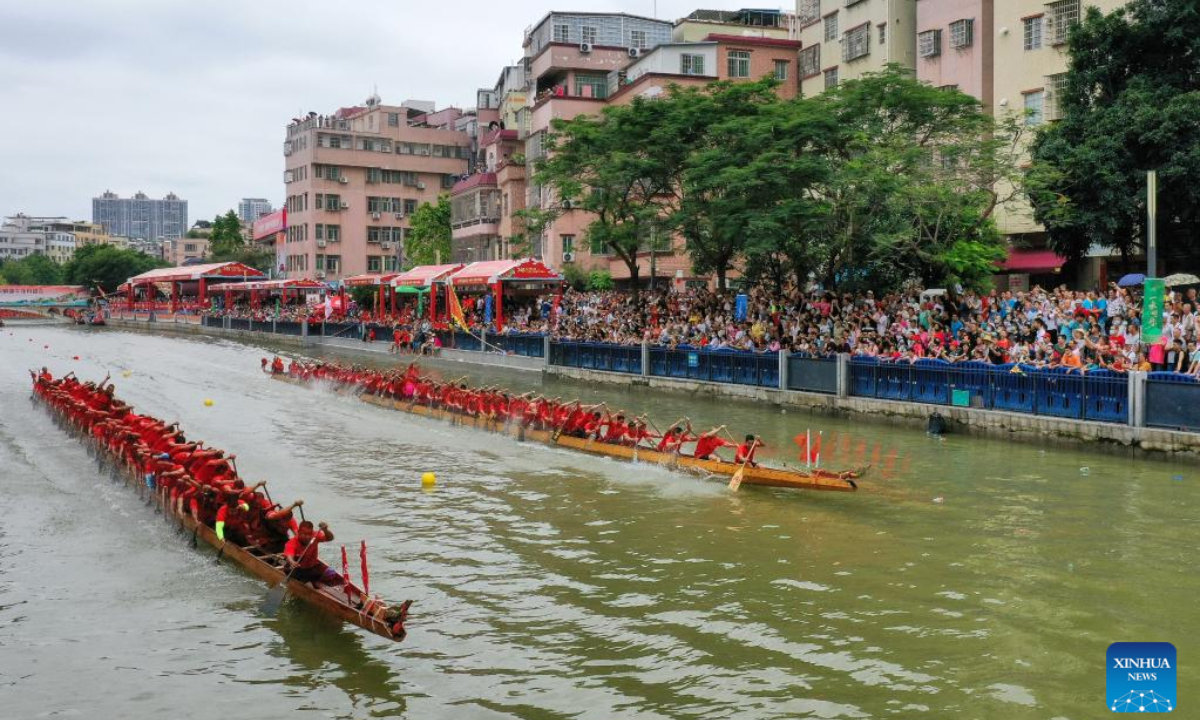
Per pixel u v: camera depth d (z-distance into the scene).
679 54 52.75
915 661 10.68
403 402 30.27
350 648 11.35
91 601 13.01
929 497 17.62
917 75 43.66
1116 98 30.52
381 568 14.19
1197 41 29.16
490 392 27.08
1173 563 13.69
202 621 12.25
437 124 100.88
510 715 9.65
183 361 48.72
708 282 54.16
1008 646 11.02
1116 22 30.28
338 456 22.77
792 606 12.39
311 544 12.60
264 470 21.19
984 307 27.45
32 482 20.06
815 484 18.00
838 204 31.47
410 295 65.56
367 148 90.50
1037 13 36.88
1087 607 12.13
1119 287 25.27
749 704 9.77
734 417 27.34
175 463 17.30
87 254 121.44
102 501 18.38
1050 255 36.69
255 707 9.92
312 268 88.62
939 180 30.94
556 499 18.28
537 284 48.91
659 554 14.68
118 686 10.46
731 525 16.22
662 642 11.34
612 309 40.97
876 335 27.16
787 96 53.78
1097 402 20.70
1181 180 28.06
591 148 38.44
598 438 22.98
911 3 44.84
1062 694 9.85
